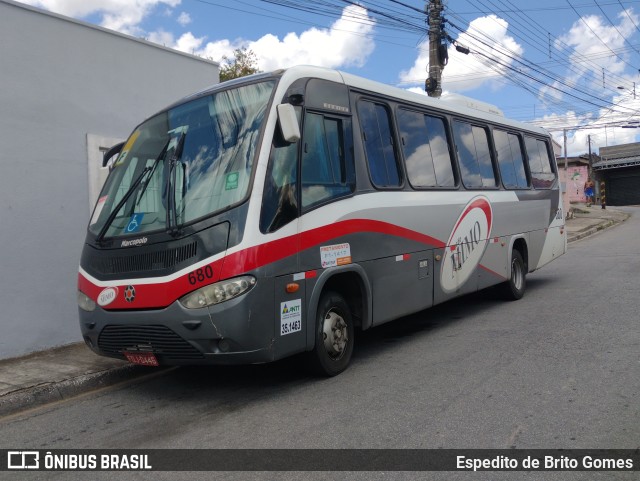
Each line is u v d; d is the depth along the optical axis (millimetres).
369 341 7637
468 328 8008
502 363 6148
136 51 8977
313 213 5648
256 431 4668
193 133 5848
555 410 4750
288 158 5508
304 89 5848
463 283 8273
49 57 7754
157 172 5777
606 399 4938
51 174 7758
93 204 8258
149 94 9180
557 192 11867
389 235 6711
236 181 5227
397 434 4426
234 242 4984
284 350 5281
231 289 4914
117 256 5473
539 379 5547
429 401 5113
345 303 6207
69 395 6090
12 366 6836
